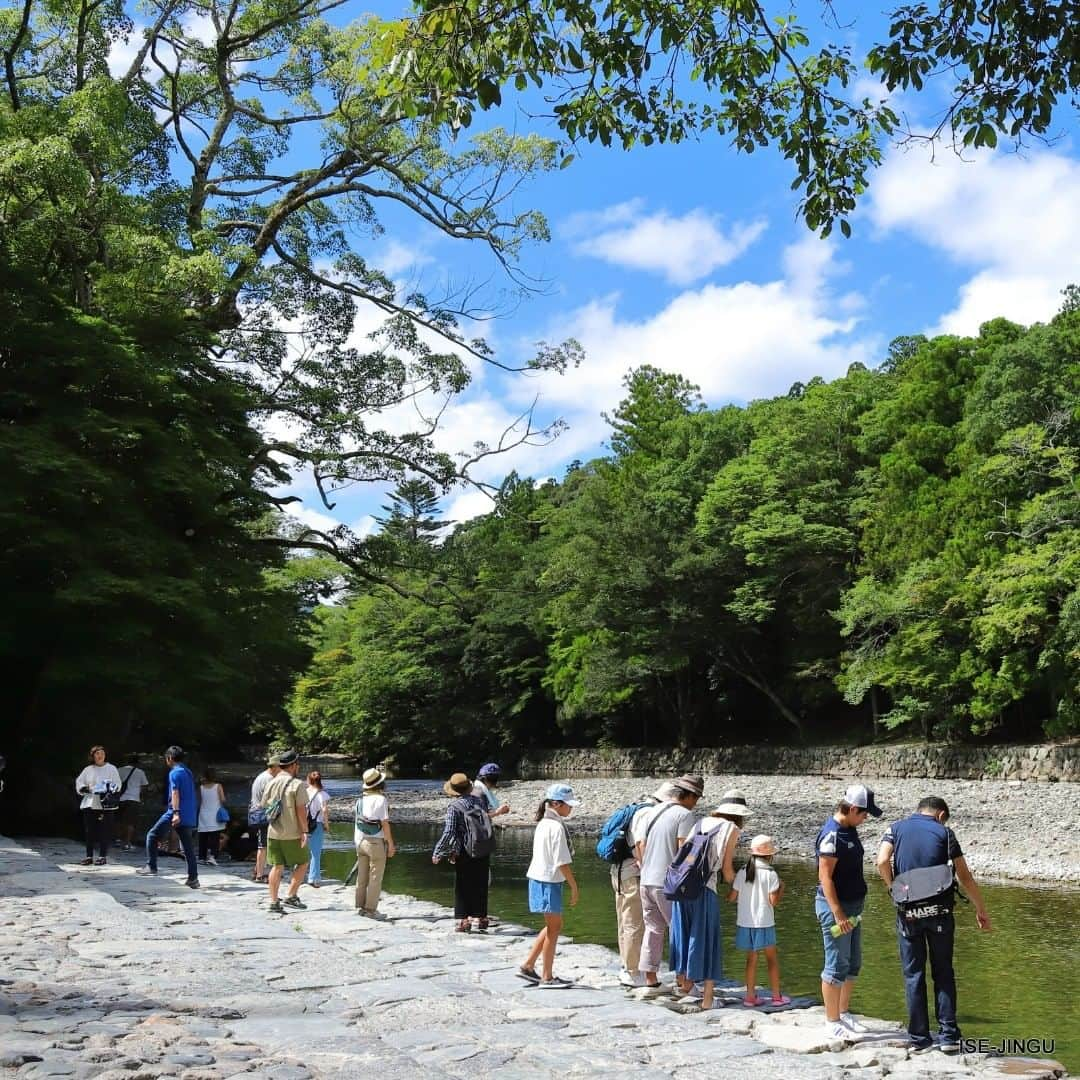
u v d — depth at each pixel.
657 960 9.09
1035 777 37.31
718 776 48.03
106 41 25.86
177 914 12.22
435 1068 5.69
